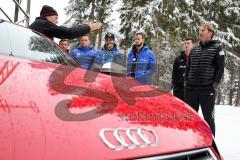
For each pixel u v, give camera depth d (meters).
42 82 1.97
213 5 19.55
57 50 3.17
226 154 5.30
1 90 1.71
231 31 19.69
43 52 2.97
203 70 5.51
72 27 4.23
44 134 1.48
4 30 2.94
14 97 1.67
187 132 2.00
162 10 16.72
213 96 5.54
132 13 17.36
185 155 1.83
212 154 2.05
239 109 13.97
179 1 17.39
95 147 1.52
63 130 1.54
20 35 3.01
